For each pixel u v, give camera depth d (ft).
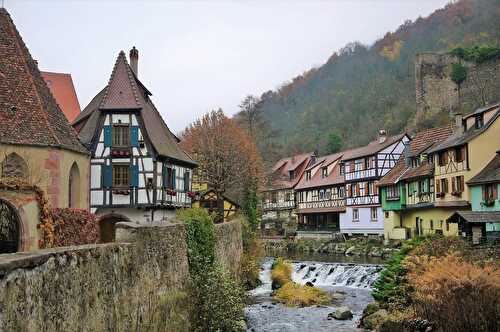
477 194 111.34
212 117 169.17
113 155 97.35
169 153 104.63
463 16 302.66
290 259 136.26
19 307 18.94
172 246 43.50
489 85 226.99
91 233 58.70
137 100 98.89
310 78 347.15
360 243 153.17
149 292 35.86
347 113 286.05
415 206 140.05
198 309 46.55
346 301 80.48
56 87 131.75
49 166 71.82
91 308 25.64
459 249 62.08
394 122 251.60
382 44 326.44
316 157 229.25
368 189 166.81
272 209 239.50
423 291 49.85
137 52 119.75
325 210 193.16
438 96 239.09
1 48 74.18
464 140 116.57
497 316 45.55
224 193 169.68
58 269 22.35
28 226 50.24
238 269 85.20
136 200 97.19
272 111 340.18
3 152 67.46
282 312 71.15
